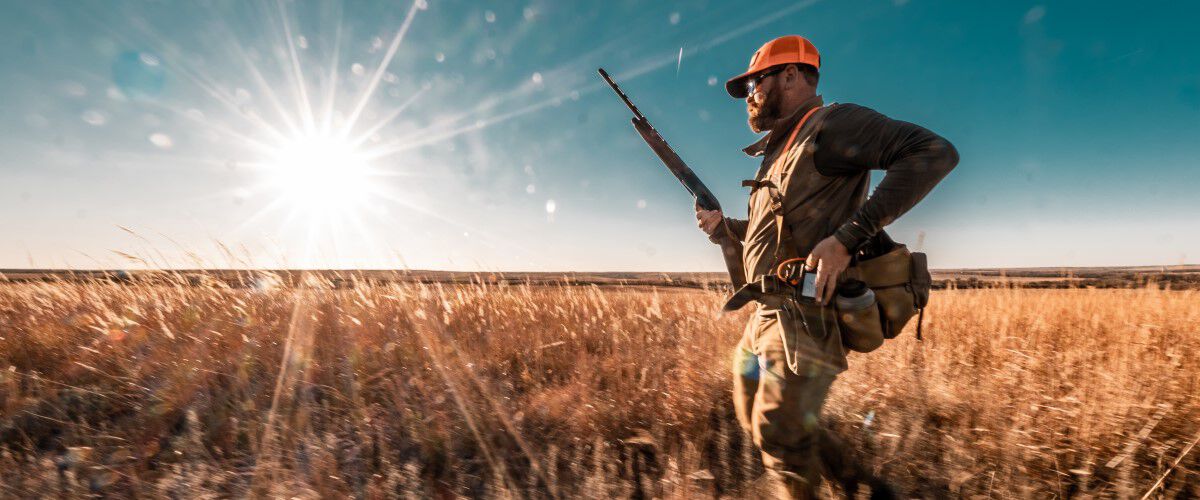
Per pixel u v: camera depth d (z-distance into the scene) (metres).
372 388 2.98
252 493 1.95
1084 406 2.25
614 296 4.68
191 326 3.49
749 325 2.06
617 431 2.54
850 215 1.73
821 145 1.68
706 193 2.22
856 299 1.60
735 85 2.18
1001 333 3.60
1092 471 2.00
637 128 2.46
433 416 2.54
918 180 1.44
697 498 1.92
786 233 1.74
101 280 4.26
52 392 2.75
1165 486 1.95
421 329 3.52
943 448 2.26
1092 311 4.38
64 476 2.10
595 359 3.40
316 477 2.04
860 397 2.68
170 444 2.41
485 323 4.04
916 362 3.27
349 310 3.81
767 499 1.92
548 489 2.11
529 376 3.25
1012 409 2.50
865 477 1.99
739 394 2.07
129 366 2.97
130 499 1.97
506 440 2.51
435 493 2.09
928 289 1.74
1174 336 3.66
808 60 1.91
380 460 2.27
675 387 2.84
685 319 4.19
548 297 4.57
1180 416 2.28
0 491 1.94
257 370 3.12
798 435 1.69
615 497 2.03
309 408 2.67
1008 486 1.97
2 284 4.28
